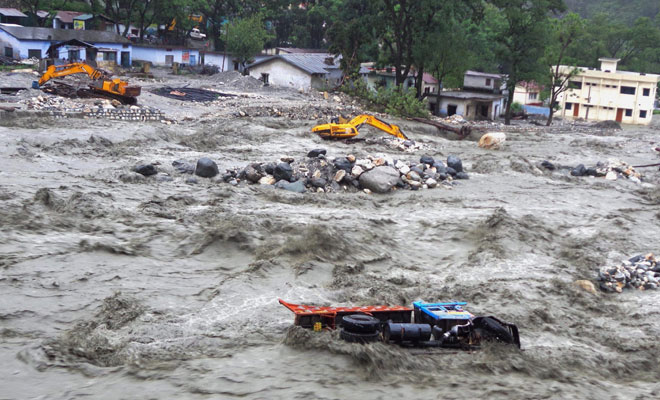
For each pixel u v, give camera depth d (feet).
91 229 85.97
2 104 165.89
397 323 52.75
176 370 47.96
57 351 50.65
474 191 127.44
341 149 164.55
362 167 125.80
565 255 89.76
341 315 53.83
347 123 186.70
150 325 57.93
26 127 150.51
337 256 81.56
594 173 153.38
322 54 314.55
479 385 46.47
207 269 76.13
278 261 77.20
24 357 49.34
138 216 93.09
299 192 116.88
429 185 128.67
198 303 65.21
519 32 275.18
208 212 95.20
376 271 79.92
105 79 189.57
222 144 158.40
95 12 331.36
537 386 47.42
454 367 49.37
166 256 79.36
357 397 44.01
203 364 49.16
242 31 327.26
